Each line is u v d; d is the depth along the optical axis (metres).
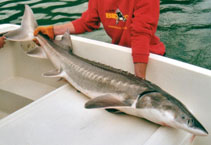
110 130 1.75
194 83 1.99
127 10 2.46
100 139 1.69
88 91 2.13
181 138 1.64
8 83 3.07
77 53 2.65
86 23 2.83
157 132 1.66
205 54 4.40
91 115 1.91
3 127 1.79
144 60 2.17
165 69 2.12
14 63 3.14
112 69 2.11
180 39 4.84
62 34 2.83
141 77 2.14
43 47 2.70
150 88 1.80
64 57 2.46
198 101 2.00
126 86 1.90
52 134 1.74
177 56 4.34
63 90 2.23
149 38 2.28
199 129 1.56
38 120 1.86
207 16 5.58
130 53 2.30
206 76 1.92
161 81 2.18
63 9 6.42
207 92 1.94
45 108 1.99
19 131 1.76
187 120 1.59
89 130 1.76
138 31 2.24
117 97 1.92
